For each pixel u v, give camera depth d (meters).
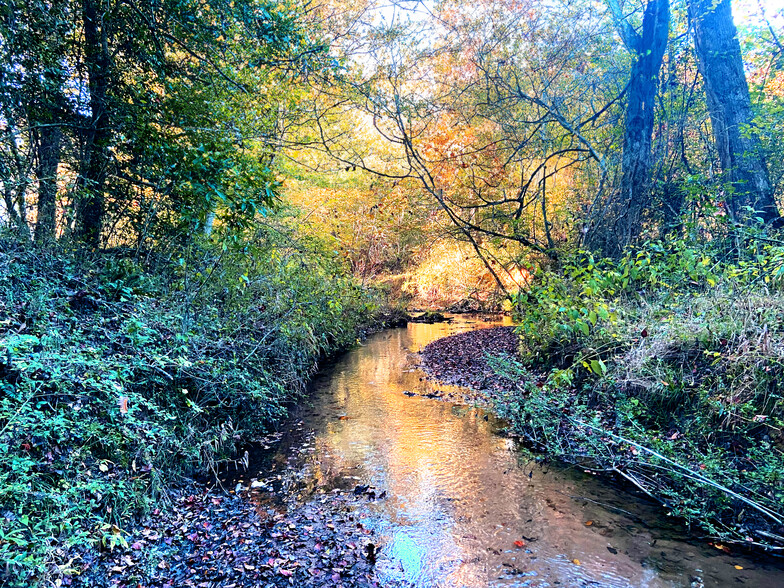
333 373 10.00
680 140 9.85
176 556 3.43
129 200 6.78
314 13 8.28
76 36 5.99
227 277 7.17
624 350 6.04
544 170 10.95
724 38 8.61
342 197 15.16
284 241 9.48
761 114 8.52
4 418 3.06
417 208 11.71
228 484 4.75
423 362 11.07
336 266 12.86
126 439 3.91
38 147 5.89
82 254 5.81
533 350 8.51
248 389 5.79
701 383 4.82
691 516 3.91
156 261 6.59
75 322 4.27
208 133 6.45
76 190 5.88
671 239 7.42
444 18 9.30
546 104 10.02
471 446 5.77
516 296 8.71
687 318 5.58
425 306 23.78
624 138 9.30
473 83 9.88
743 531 3.68
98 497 3.35
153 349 4.55
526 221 11.33
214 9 5.64
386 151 12.32
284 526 3.93
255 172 5.55
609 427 5.29
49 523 2.87
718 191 8.01
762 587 3.13
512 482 4.79
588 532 3.85
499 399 7.12
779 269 5.27
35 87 5.37
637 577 3.26
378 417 6.94
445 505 4.32
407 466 5.20
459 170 10.67
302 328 8.70
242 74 6.93
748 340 4.62
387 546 3.67
